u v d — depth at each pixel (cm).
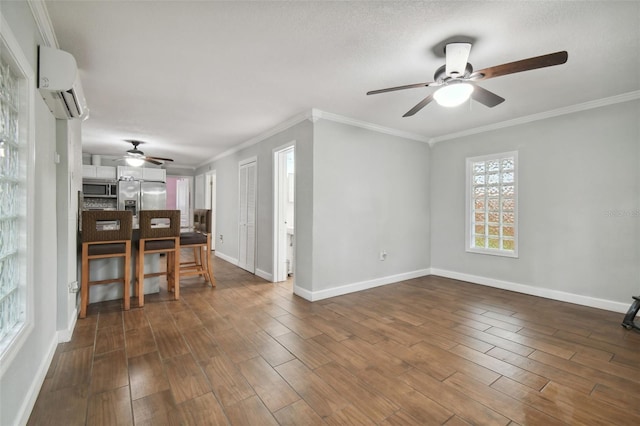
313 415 160
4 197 138
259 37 204
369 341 248
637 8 172
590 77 265
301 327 277
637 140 300
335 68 248
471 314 311
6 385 129
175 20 185
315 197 357
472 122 401
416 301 354
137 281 360
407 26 192
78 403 166
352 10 176
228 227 606
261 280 452
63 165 239
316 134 356
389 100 320
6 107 141
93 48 217
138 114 366
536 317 302
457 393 179
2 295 135
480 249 431
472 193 445
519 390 182
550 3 169
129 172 658
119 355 221
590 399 173
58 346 233
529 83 278
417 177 473
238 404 168
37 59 173
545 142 362
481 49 217
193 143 530
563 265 351
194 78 267
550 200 360
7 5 126
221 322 287
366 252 409
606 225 320
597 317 301
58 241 238
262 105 336
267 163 456
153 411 161
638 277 302
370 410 164
